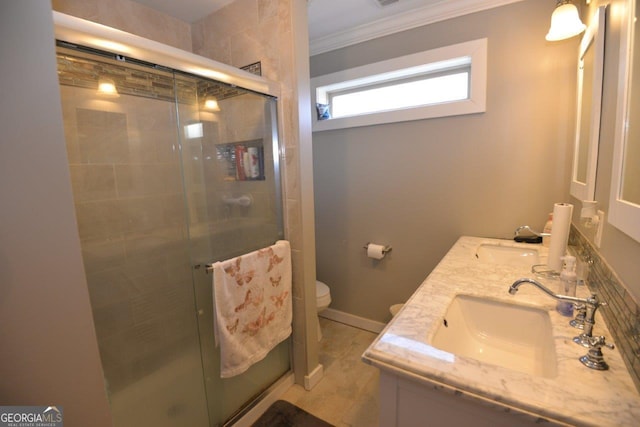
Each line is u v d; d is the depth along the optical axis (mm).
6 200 458
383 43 2139
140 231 1580
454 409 720
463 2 1818
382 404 819
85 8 1553
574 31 1350
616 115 862
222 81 1376
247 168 1694
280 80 1620
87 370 576
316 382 1885
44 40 496
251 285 1489
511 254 1741
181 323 1553
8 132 457
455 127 1979
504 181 1876
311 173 1723
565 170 1701
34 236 492
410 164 2168
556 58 1663
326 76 2393
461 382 679
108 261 1479
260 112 1638
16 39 462
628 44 787
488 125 1879
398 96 2281
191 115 1621
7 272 465
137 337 1525
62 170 523
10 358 477
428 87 2162
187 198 1671
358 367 2045
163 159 1630
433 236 2154
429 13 1923
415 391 766
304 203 1688
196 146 1659
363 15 2000
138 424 1354
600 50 1069
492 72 1827
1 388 472
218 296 1350
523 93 1762
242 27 1727
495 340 1104
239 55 1767
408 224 2238
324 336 2441
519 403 618
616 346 774
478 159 1937
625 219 736
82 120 1369
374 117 2227
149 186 1600
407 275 2297
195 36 1962
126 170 1528
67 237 534
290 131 1631
